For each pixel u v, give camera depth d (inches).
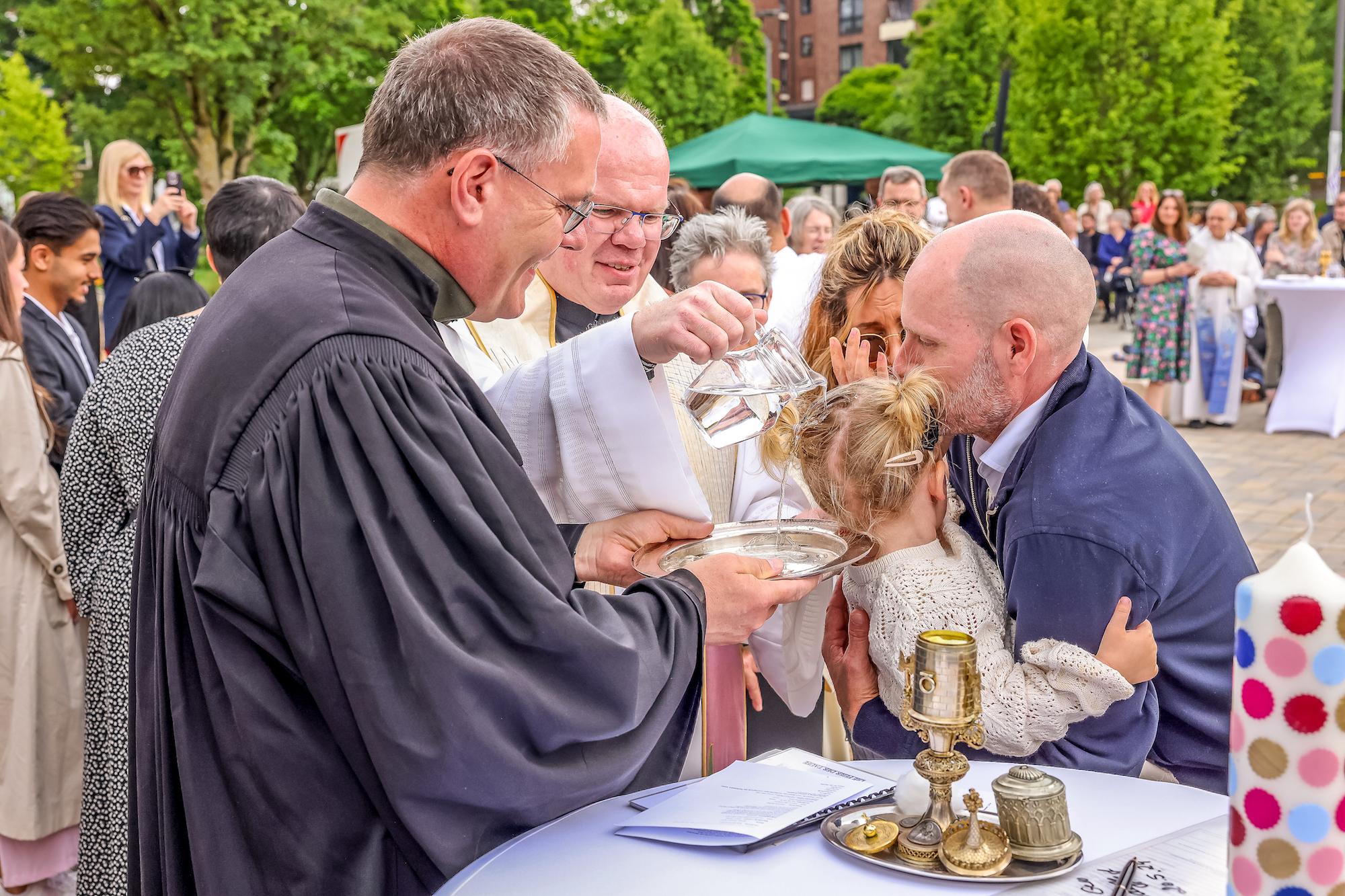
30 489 126.6
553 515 80.5
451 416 57.4
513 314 68.5
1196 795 61.2
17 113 1129.4
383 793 56.1
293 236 63.2
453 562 55.1
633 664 58.0
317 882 56.3
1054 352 72.7
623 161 97.4
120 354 113.3
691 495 77.2
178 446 59.9
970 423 74.7
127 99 1153.4
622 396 74.5
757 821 56.7
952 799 57.3
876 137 526.3
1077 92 939.3
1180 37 926.4
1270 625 41.1
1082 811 59.2
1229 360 388.5
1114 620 66.9
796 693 93.0
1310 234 422.0
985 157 210.5
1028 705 66.2
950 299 72.5
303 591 54.9
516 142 60.8
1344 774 40.9
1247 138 1168.2
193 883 61.4
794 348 70.5
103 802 115.2
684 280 117.9
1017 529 69.5
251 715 56.0
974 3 1166.3
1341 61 788.6
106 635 113.7
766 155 492.4
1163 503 69.5
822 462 73.8
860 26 2326.5
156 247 264.5
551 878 53.4
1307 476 314.3
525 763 55.7
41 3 896.9
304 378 56.7
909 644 70.2
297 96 1033.5
